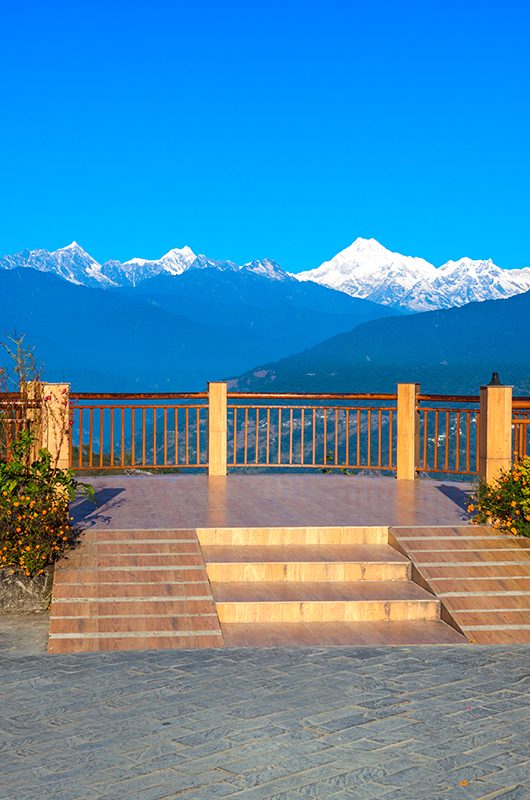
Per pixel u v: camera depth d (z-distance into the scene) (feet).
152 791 11.94
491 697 15.94
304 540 26.48
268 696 15.96
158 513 28.84
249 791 11.95
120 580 22.62
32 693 16.12
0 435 26.18
